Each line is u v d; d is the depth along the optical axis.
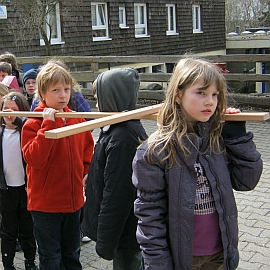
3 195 3.44
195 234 2.07
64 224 3.13
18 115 2.82
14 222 3.49
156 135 2.05
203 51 21.67
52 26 14.48
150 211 2.04
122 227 2.49
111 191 2.45
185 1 20.16
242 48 22.45
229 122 2.12
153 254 2.02
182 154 2.00
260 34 23.92
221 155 2.10
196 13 21.34
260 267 3.39
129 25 17.30
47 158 2.87
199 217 2.06
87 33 15.52
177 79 2.01
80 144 3.10
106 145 2.50
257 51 22.47
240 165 2.10
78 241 3.22
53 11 14.36
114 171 2.45
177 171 2.01
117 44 16.83
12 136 3.41
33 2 12.84
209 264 2.20
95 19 16.06
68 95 2.96
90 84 12.62
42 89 2.91
